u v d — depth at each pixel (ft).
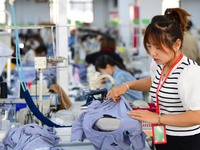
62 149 6.28
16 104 8.77
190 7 40.93
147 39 5.51
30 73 13.64
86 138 6.45
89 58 16.51
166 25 5.42
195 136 6.02
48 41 22.82
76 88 13.98
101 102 6.77
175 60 5.74
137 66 19.93
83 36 27.94
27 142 6.11
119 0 35.68
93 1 48.57
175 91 5.71
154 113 5.79
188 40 13.60
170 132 6.05
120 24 34.63
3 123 7.57
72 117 7.93
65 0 9.93
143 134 6.07
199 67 5.58
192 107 5.42
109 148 6.04
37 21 43.93
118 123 5.89
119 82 11.88
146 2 18.11
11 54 7.93
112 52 16.26
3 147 6.28
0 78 10.00
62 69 10.20
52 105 8.78
